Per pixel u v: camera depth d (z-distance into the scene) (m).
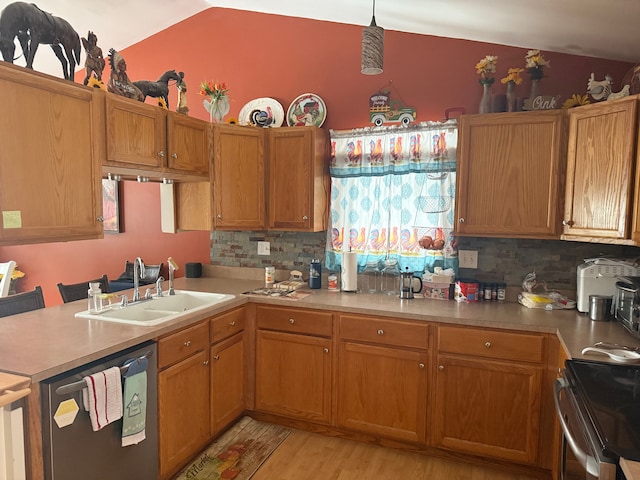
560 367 2.20
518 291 2.87
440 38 3.00
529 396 2.36
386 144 3.08
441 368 2.51
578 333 2.14
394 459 2.62
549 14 2.22
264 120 3.38
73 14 3.38
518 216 2.61
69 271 4.31
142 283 3.80
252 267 3.61
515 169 2.60
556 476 2.17
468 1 2.28
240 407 2.95
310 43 3.33
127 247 4.04
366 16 2.93
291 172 3.17
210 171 3.05
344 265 3.07
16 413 1.53
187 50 3.70
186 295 3.04
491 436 2.45
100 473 1.83
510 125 2.59
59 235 1.99
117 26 3.61
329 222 3.27
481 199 2.67
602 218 2.28
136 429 1.97
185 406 2.38
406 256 3.07
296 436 2.86
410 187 3.04
